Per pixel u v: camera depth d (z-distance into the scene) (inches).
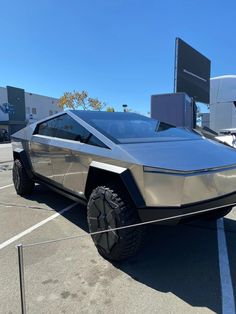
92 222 127.0
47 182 185.2
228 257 129.9
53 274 114.9
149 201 109.9
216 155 128.8
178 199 107.0
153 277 113.4
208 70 844.6
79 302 98.2
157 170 108.6
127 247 115.2
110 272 116.6
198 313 93.0
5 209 196.4
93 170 131.5
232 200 124.0
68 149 152.6
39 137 190.4
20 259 83.7
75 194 151.2
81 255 130.0
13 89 1851.6
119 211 114.5
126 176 114.4
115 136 138.2
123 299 99.9
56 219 176.2
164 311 93.8
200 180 110.1
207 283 109.8
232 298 100.8
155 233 156.1
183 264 123.6
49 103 2174.0
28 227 163.8
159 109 461.1
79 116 158.7
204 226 165.8
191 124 521.3
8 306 96.0
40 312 93.2
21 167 221.9
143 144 131.3
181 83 658.8
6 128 1817.2
